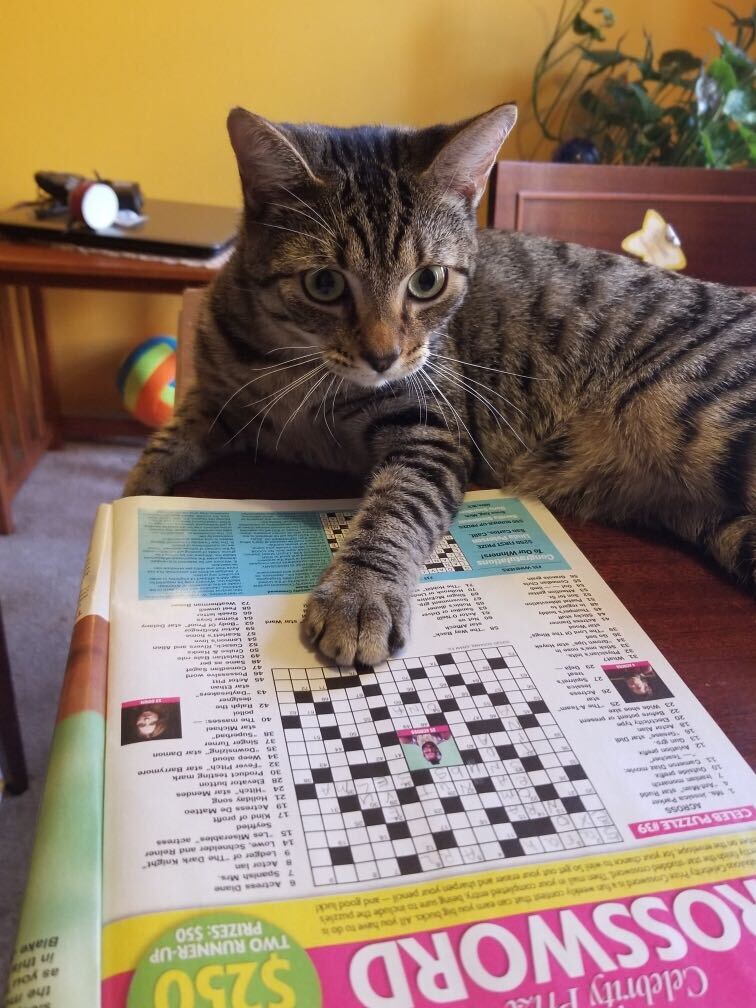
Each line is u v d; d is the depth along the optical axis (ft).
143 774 0.73
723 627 1.00
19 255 2.22
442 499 1.22
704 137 2.48
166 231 2.37
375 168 1.23
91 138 2.78
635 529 1.28
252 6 2.62
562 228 1.97
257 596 0.98
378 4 2.67
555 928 0.64
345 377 1.26
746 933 0.64
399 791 0.74
